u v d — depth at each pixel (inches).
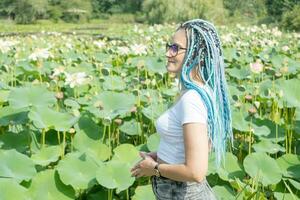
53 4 2140.7
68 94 204.1
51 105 159.0
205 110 79.3
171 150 82.7
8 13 2032.5
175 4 1277.1
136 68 252.8
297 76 253.8
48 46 359.6
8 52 316.5
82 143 149.3
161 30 504.1
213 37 83.2
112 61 296.0
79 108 185.3
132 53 295.7
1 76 231.1
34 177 126.4
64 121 148.3
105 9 2356.1
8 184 114.7
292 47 375.6
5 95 182.2
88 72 244.4
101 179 122.7
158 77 235.9
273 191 134.6
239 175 136.6
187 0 1273.4
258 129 159.8
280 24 985.5
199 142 77.4
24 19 2021.4
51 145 154.4
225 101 85.3
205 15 1266.0
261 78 237.6
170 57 84.2
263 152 141.3
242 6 1496.1
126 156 141.9
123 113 158.6
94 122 155.3
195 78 82.6
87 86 207.8
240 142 162.7
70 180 125.8
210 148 85.4
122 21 2068.2
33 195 123.8
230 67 284.0
